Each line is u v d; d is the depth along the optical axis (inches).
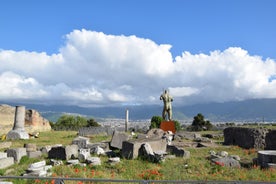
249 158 781.9
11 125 2030.0
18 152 723.4
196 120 2146.9
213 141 1230.9
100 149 822.5
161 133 1301.7
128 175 567.5
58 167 618.5
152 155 703.7
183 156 772.0
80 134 1752.0
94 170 607.2
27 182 501.0
